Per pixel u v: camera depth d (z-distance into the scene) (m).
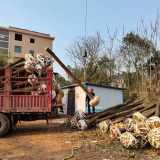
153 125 5.27
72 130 7.93
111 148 5.27
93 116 8.72
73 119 8.28
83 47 25.19
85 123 7.75
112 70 22.94
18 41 30.55
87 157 4.56
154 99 8.45
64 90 16.94
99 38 25.62
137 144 5.21
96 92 13.73
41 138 6.57
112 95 14.78
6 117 6.74
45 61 8.19
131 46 20.30
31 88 7.32
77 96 14.24
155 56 16.44
